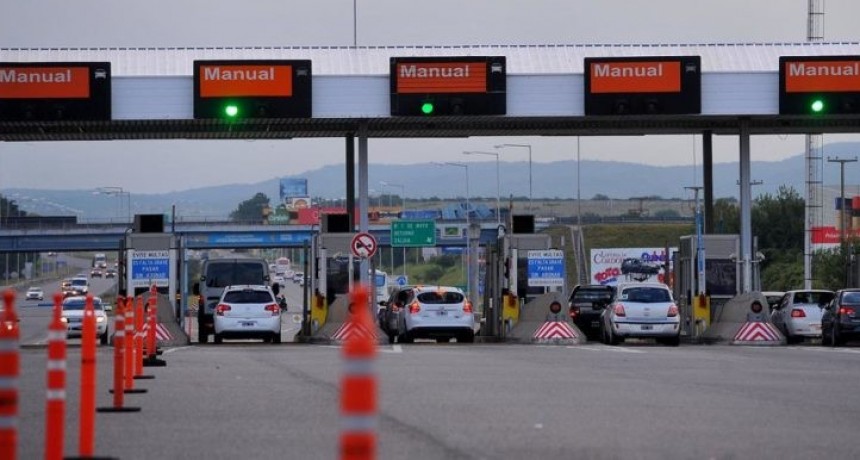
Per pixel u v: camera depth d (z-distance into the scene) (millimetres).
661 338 105188
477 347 99188
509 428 41438
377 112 107562
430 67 107062
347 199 126062
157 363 73125
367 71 109438
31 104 104125
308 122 114812
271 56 111312
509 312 115000
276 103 106625
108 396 52844
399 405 48969
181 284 119375
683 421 43625
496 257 123062
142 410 47094
